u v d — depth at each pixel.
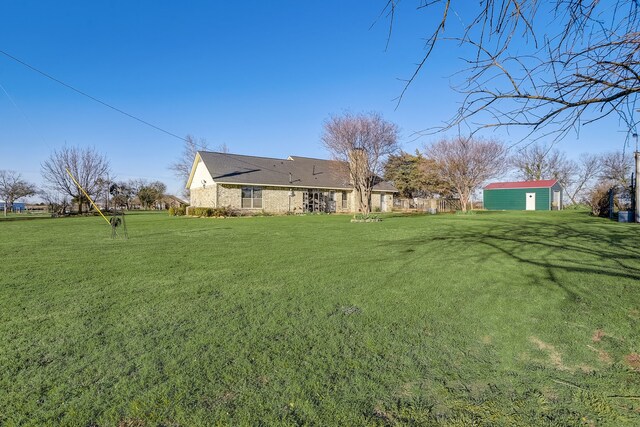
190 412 2.14
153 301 4.27
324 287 4.87
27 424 2.04
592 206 21.61
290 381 2.47
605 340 3.11
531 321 3.57
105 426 2.03
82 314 3.82
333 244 9.14
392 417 2.11
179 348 2.98
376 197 32.69
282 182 28.22
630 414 2.12
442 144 23.83
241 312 3.87
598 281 5.00
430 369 2.65
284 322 3.57
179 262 6.75
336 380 2.49
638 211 15.09
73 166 32.44
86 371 2.61
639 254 7.09
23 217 27.69
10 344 3.07
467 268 6.00
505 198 36.06
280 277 5.47
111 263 6.68
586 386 2.42
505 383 2.46
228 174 26.59
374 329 3.39
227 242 9.73
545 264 6.21
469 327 3.44
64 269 6.14
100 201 36.38
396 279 5.29
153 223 17.89
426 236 10.78
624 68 2.04
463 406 2.21
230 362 2.74
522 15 2.09
